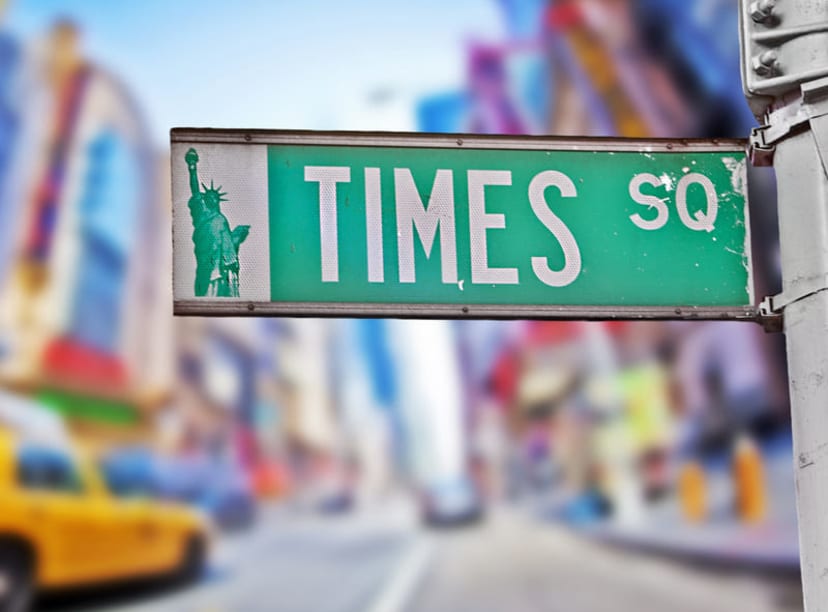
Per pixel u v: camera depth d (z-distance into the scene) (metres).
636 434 37.84
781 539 17.98
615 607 11.78
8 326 30.92
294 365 53.34
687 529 21.86
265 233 2.97
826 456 2.86
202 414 39.28
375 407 70.50
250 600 12.88
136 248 37.72
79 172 35.75
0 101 33.88
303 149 3.02
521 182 3.09
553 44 40.81
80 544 10.74
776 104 3.10
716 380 31.12
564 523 30.55
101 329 34.41
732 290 3.10
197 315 2.93
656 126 35.97
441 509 31.27
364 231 3.01
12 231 32.56
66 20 36.56
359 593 13.72
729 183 3.15
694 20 33.53
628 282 3.07
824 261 2.94
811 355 2.92
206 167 2.98
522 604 12.14
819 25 3.04
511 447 58.28
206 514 29.25
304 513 37.62
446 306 2.99
